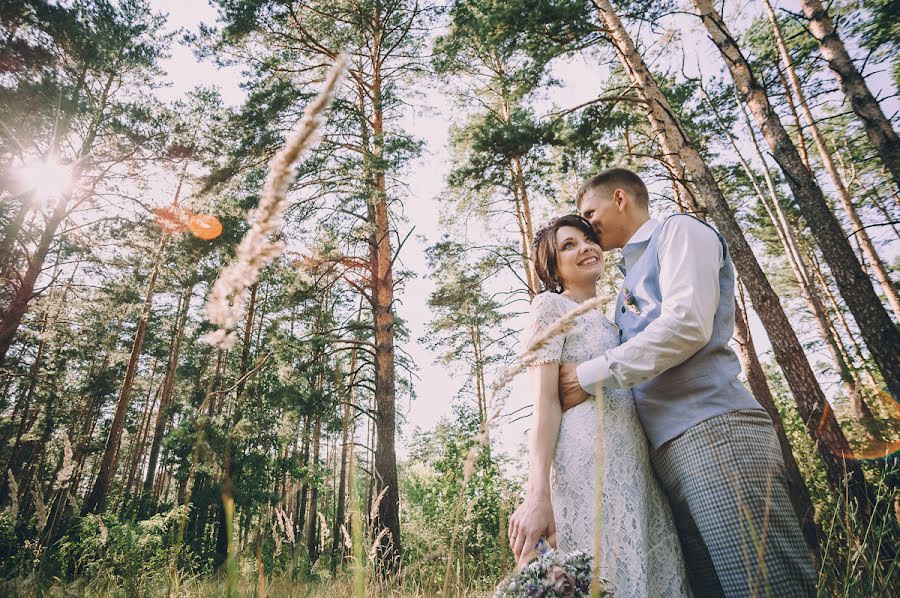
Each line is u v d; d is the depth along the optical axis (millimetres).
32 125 10422
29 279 10672
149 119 12031
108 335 14320
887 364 4801
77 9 11391
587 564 1110
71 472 1458
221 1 9875
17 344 13742
